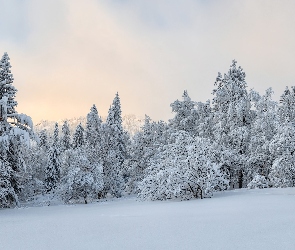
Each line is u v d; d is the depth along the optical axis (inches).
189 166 726.5
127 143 2170.3
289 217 294.2
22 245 229.8
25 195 1112.2
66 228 304.7
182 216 348.2
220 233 232.8
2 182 800.3
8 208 806.5
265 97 1198.9
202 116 1643.7
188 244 203.5
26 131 749.3
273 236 214.8
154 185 785.6
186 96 1702.8
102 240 231.0
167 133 1681.8
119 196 1347.2
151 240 221.1
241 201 498.6
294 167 967.6
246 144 1246.9
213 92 1358.3
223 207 423.8
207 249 189.0
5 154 794.2
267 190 770.8
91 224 324.5
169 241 215.0
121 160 1846.7
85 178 1057.5
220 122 1306.6
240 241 204.5
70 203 1069.8
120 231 266.1
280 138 988.6
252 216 311.6
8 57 1131.9
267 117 1184.2
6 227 341.1
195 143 796.0
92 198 1162.0
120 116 1974.7
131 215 398.9
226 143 1300.4
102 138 1755.7
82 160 1112.8
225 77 1334.9
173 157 845.8
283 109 1311.5
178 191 701.3
